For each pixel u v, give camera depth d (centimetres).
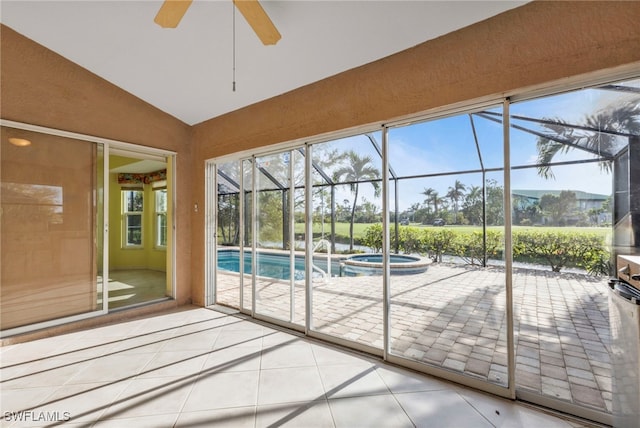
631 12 170
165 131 418
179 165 437
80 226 344
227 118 401
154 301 420
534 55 198
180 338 314
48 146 320
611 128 189
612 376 173
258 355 276
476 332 235
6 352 278
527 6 200
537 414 193
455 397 212
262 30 201
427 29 231
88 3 247
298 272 350
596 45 179
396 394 215
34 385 225
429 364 247
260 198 387
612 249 192
